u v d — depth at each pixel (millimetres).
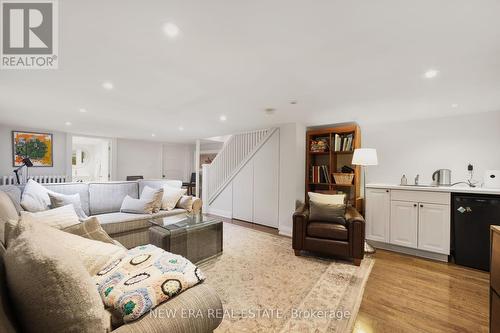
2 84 2174
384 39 1352
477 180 2936
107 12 1149
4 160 4500
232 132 4969
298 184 3777
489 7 1054
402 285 2123
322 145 3844
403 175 3381
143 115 3465
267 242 3318
